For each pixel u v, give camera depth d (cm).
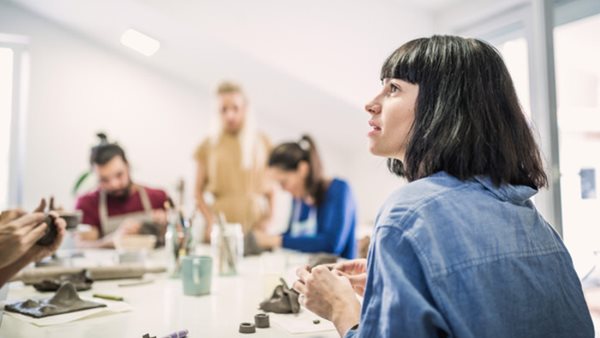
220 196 345
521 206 82
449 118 79
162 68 385
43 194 353
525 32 215
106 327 99
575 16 194
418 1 264
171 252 166
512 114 83
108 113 374
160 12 273
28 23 352
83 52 367
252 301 127
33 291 140
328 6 287
